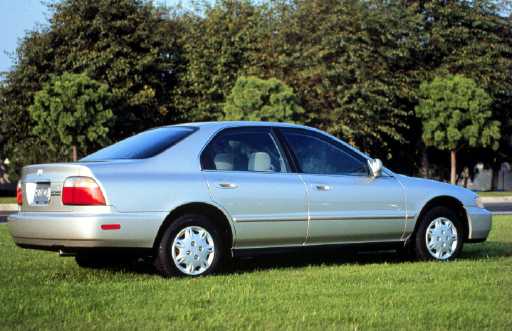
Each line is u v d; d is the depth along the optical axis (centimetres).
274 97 3275
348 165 829
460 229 883
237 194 749
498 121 3841
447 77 3769
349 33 3491
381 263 859
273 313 541
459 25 3991
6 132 3900
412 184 858
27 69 3706
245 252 762
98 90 3172
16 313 541
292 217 775
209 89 3734
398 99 3934
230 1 3869
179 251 723
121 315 534
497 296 612
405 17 3766
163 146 748
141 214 704
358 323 511
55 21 3722
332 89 3462
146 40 3672
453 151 3769
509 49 3981
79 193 696
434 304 577
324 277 714
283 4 3747
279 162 788
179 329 490
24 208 752
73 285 666
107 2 3625
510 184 5594
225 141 769
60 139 3241
